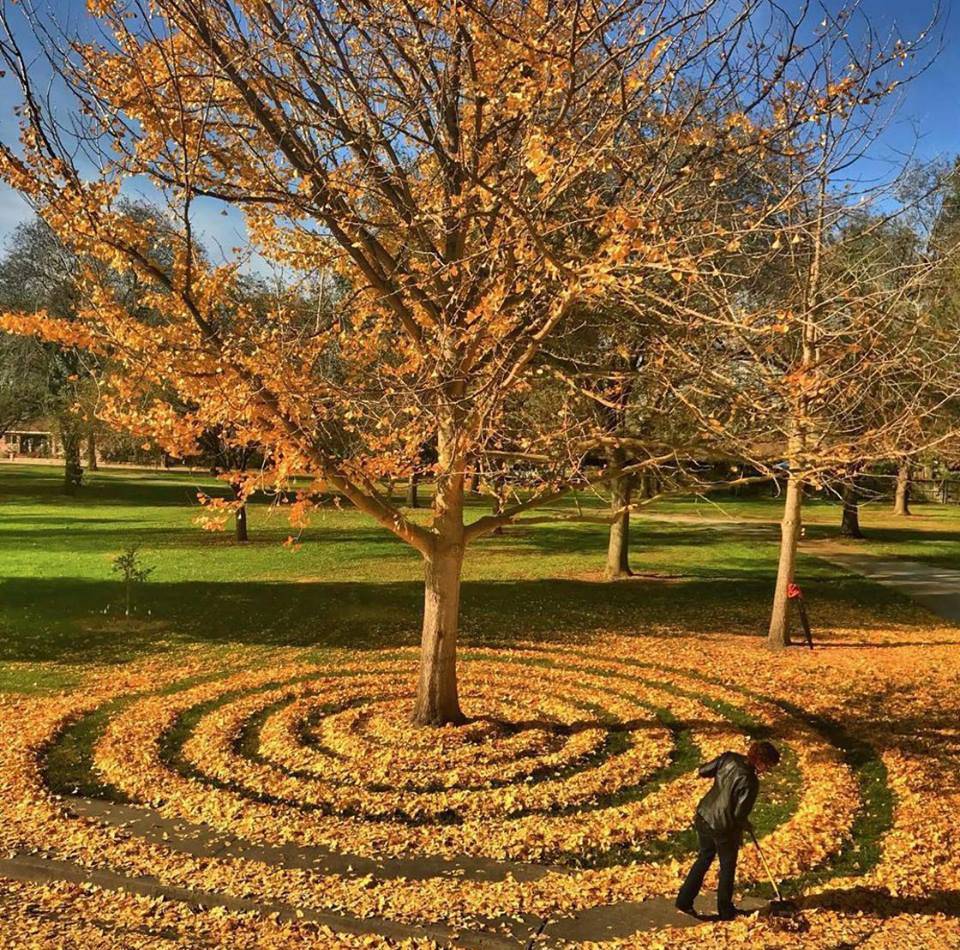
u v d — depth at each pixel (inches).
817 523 1599.4
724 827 238.7
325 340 361.4
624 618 711.7
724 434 315.3
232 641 606.2
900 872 271.9
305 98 316.5
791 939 231.5
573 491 390.9
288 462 312.8
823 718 447.5
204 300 347.6
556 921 240.5
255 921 243.0
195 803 319.3
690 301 353.7
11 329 310.7
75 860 273.0
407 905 247.3
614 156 327.6
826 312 342.0
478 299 345.1
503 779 346.6
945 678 527.8
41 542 1117.7
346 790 332.8
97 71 306.8
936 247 399.2
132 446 1275.8
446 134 359.9
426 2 306.8
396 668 532.7
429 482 412.5
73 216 295.7
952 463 402.0
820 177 366.9
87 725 418.9
